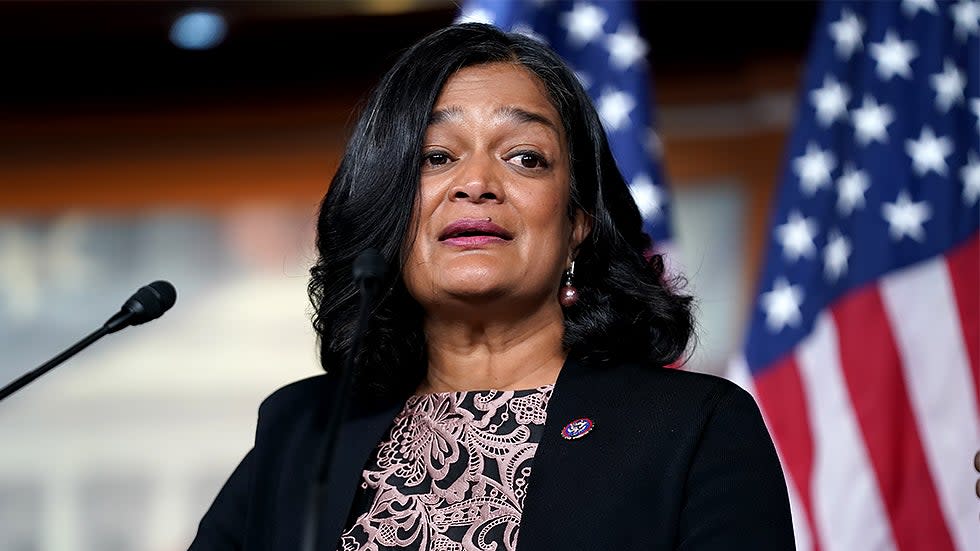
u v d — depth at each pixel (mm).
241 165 18547
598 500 6355
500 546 6375
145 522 17438
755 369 11141
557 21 12086
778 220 11391
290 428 7281
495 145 7133
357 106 7961
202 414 17641
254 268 18219
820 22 11672
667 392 6699
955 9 11492
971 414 10617
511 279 6938
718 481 6355
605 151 7445
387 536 6578
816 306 11133
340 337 7277
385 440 7027
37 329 17953
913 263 10992
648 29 17812
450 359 7285
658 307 7262
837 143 11422
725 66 17734
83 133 18734
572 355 7129
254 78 18594
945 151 11211
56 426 17578
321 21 18188
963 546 10406
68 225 18297
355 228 7172
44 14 18156
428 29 18188
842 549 10531
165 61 18594
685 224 17547
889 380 10766
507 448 6703
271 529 6898
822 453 10781
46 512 17406
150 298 6832
